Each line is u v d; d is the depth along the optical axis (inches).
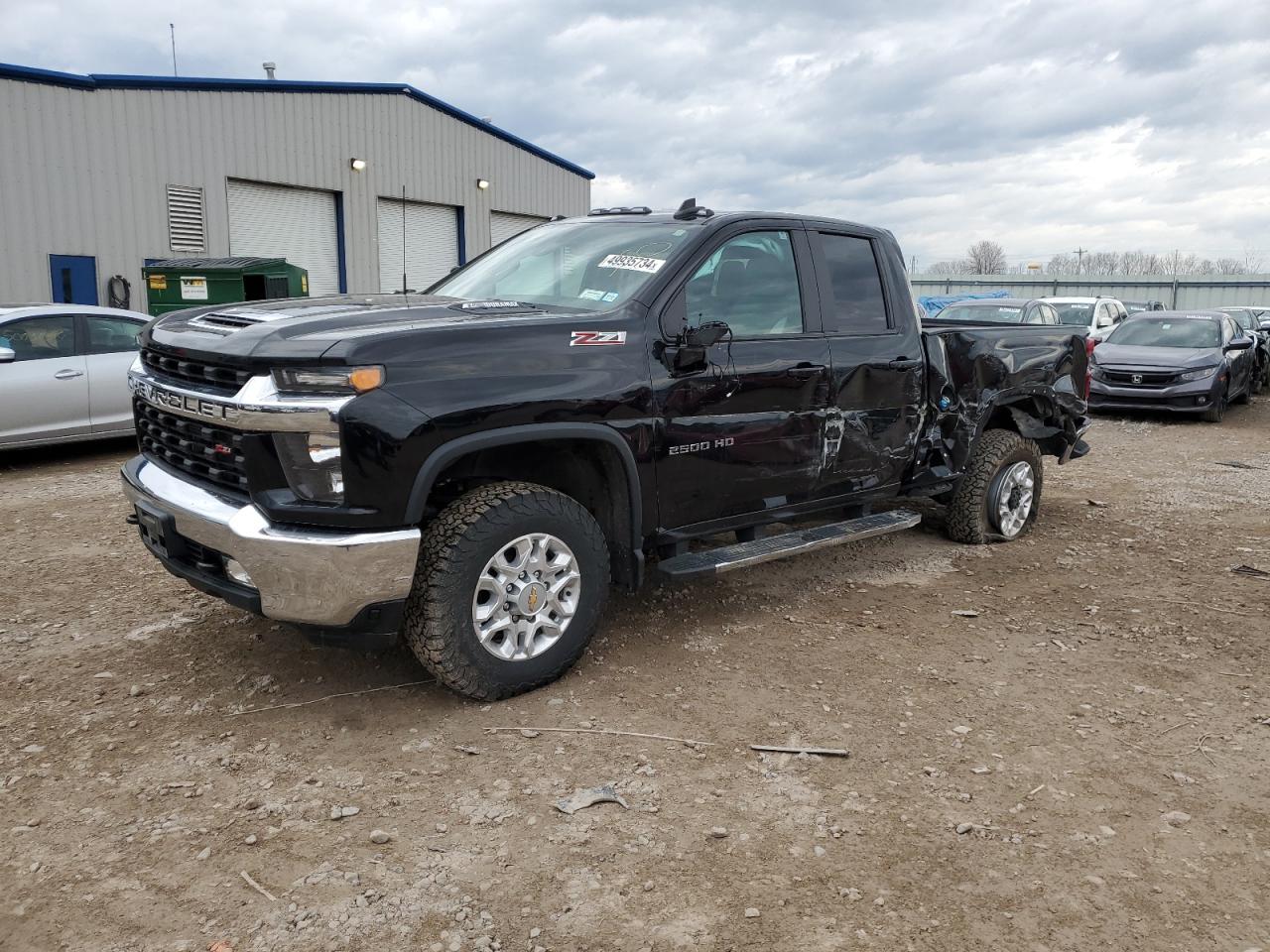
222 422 132.4
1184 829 118.6
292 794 121.6
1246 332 684.7
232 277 559.5
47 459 357.4
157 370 153.0
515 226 1064.2
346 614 130.0
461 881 104.8
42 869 105.4
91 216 697.0
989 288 1747.0
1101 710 152.5
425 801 120.6
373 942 94.7
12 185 655.1
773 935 96.9
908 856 111.4
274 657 164.1
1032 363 246.4
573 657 155.1
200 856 108.2
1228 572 231.0
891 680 162.2
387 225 912.3
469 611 141.1
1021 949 95.8
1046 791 126.9
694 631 183.8
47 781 123.6
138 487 151.7
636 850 111.3
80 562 219.5
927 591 212.5
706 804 121.5
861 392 199.0
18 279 663.8
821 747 137.2
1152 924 100.0
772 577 219.8
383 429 128.0
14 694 148.9
